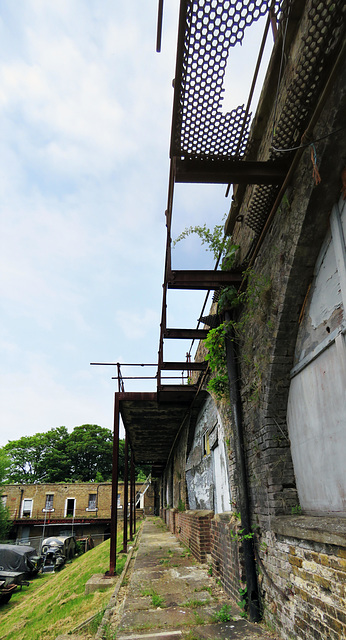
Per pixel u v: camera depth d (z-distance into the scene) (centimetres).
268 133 379
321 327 318
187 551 881
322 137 257
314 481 332
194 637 364
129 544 1304
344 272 277
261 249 407
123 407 1013
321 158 267
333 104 244
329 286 305
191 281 482
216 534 588
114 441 895
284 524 330
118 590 601
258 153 411
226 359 511
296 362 365
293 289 338
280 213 347
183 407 1013
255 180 331
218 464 703
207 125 289
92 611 620
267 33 345
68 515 3391
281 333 361
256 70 372
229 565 491
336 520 269
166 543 1082
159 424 1227
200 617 420
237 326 484
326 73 244
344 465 284
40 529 3180
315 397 328
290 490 370
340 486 290
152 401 944
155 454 1844
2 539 2970
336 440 294
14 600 1426
